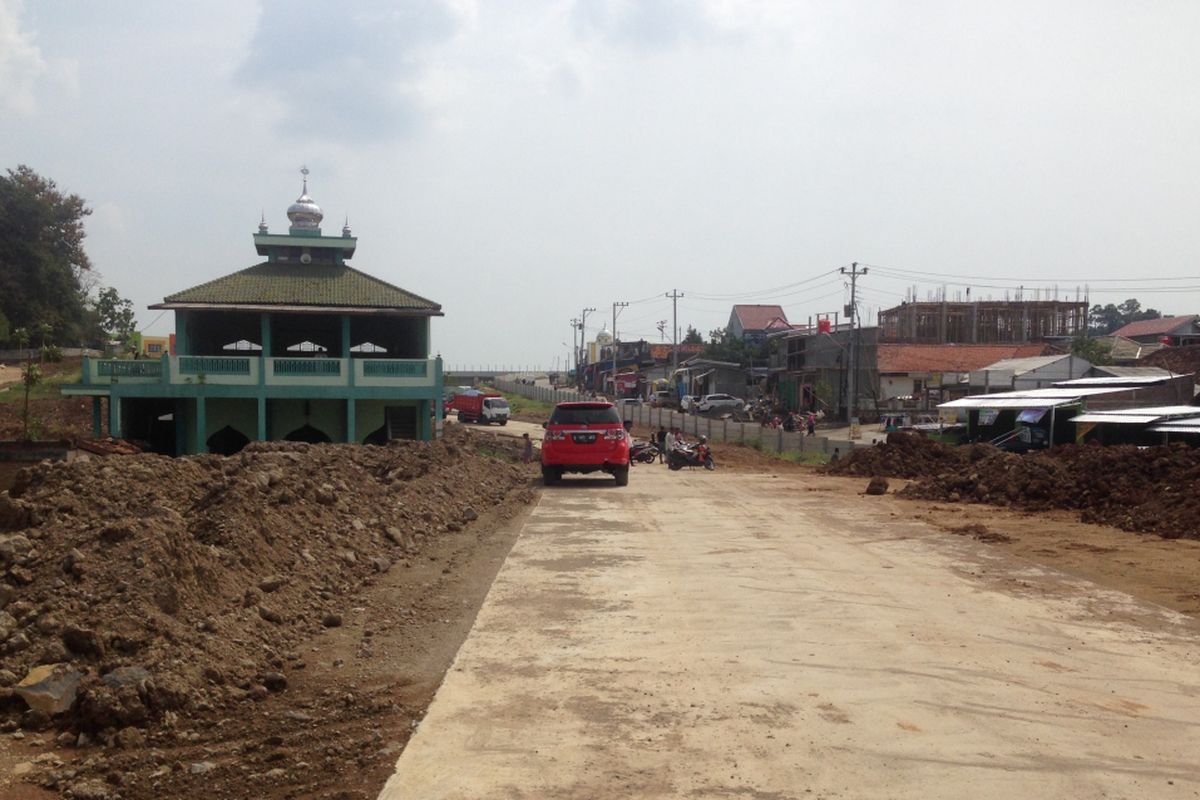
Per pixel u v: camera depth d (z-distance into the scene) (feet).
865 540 42.75
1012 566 36.09
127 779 16.22
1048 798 15.25
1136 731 18.34
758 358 267.80
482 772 16.19
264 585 27.78
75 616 22.11
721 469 96.73
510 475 75.10
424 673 22.11
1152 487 51.21
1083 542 42.11
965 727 18.48
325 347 122.42
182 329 101.60
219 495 32.65
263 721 19.03
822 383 205.57
